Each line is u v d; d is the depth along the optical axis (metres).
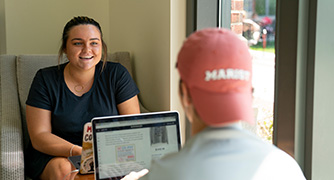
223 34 0.79
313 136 1.45
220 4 2.14
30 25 2.91
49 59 2.47
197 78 0.77
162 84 2.29
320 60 1.43
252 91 0.85
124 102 2.14
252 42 1.93
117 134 1.48
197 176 0.72
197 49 0.77
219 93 0.77
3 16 2.87
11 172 1.91
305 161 1.50
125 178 1.42
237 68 0.77
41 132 2.02
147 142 1.51
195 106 0.79
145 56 2.48
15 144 2.02
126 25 2.72
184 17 2.18
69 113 2.06
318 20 1.40
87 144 1.59
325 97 1.46
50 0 2.94
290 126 1.49
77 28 2.03
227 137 0.77
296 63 1.44
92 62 2.04
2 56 2.46
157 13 2.29
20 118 2.25
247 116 0.77
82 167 1.61
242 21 2.01
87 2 3.01
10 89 2.38
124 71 2.18
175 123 1.54
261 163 0.75
